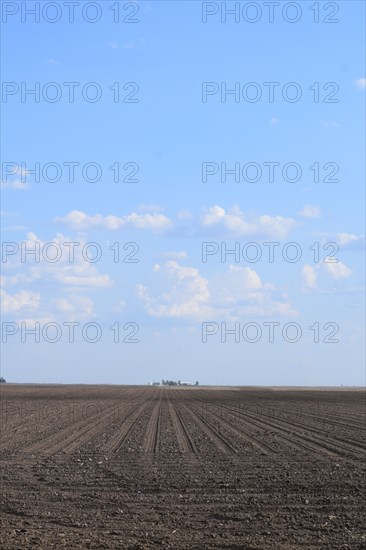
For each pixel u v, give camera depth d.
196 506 17.45
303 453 28.55
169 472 23.31
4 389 139.25
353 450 29.48
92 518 15.94
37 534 14.05
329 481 21.27
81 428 41.22
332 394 117.50
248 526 15.12
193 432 38.22
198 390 146.50
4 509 16.95
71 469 24.14
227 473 23.03
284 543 13.54
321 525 15.22
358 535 14.27
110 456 27.80
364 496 18.75
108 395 101.69
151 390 138.88
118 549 12.84
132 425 43.38
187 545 13.30
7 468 24.38
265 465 24.98
